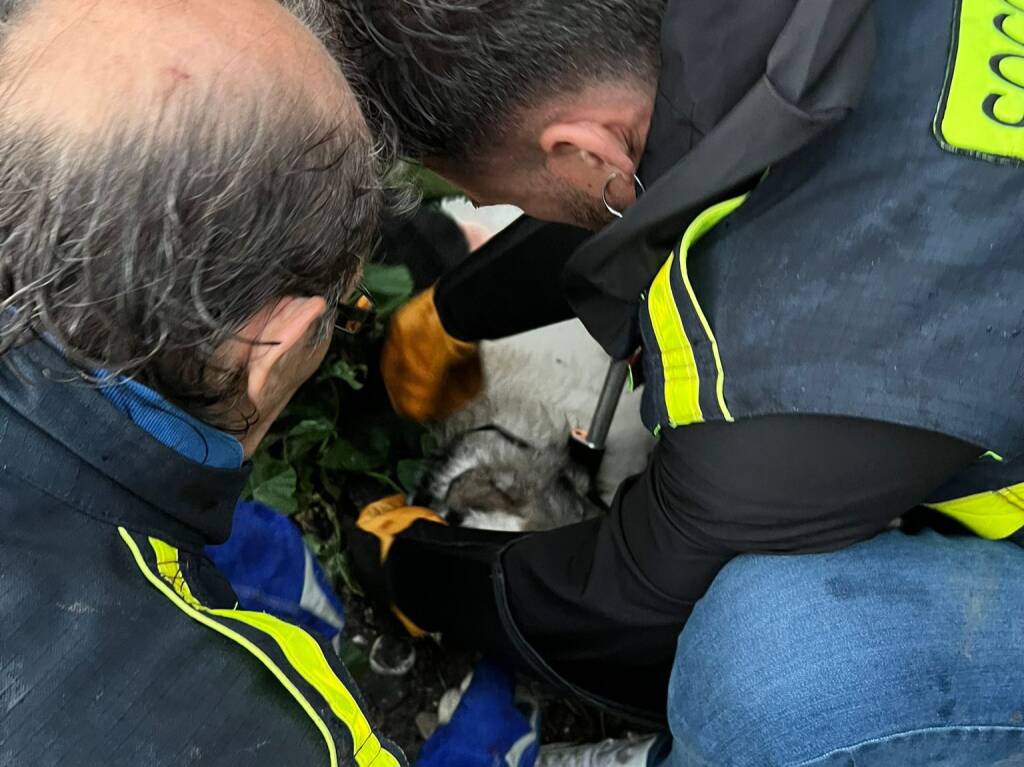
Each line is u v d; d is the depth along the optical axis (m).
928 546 0.92
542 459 1.43
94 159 0.52
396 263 1.53
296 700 0.64
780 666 0.87
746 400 0.75
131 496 0.62
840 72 0.66
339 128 0.60
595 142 0.78
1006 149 0.70
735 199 0.75
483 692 1.28
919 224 0.71
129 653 0.59
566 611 1.03
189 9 0.55
